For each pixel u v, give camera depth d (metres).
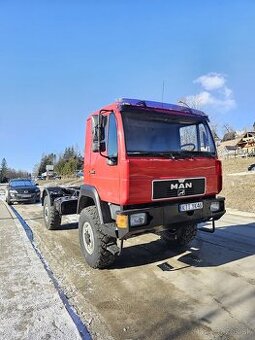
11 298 4.73
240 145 70.25
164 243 7.63
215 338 3.64
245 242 7.56
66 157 78.75
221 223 9.98
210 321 4.02
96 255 5.88
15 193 19.00
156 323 4.02
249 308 4.31
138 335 3.76
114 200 5.38
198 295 4.77
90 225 6.06
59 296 4.78
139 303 4.59
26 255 6.92
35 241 8.41
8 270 5.95
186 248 7.18
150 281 5.38
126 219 5.04
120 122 5.29
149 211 5.22
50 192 9.88
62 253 7.20
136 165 5.15
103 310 4.41
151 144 5.45
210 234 8.44
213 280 5.31
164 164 5.39
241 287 4.98
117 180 5.28
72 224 10.82
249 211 12.56
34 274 5.71
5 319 4.11
